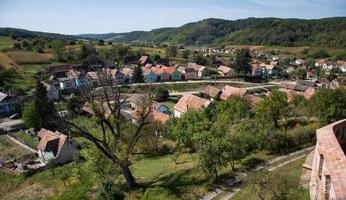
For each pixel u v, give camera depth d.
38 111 69.75
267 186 24.61
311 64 192.00
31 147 62.50
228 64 163.62
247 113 55.56
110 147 34.97
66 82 107.31
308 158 31.92
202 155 31.30
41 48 151.12
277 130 41.50
